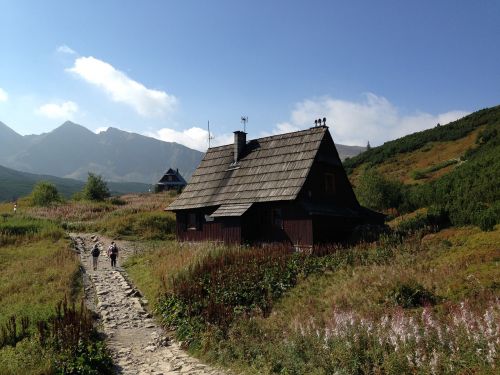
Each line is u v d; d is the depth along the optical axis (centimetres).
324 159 2961
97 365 1174
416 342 1024
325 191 2984
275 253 2256
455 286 1555
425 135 8688
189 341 1455
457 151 7031
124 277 2472
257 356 1214
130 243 3759
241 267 2012
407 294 1504
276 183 2859
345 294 1606
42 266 2552
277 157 3052
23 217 4719
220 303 1647
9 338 1316
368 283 1702
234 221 2867
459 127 8331
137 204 6162
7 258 2845
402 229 2980
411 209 4178
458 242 2333
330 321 1313
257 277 1906
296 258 2175
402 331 1062
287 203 2772
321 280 1911
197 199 3241
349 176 7975
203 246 2570
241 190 3014
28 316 1518
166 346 1467
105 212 5500
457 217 2862
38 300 1875
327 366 1045
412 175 6469
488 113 8350
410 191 4388
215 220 2947
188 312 1641
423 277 1703
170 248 2859
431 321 1102
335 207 2997
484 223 2514
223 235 2958
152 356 1358
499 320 1099
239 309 1644
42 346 1195
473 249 2084
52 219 4784
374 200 4353
